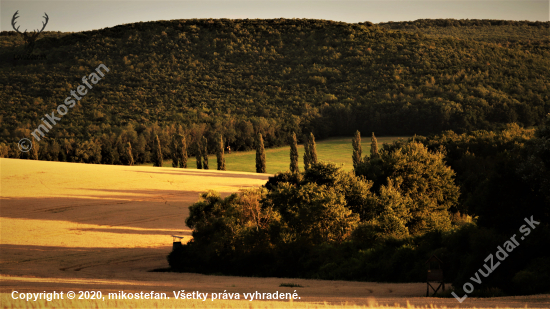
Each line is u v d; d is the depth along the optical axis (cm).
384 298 2430
